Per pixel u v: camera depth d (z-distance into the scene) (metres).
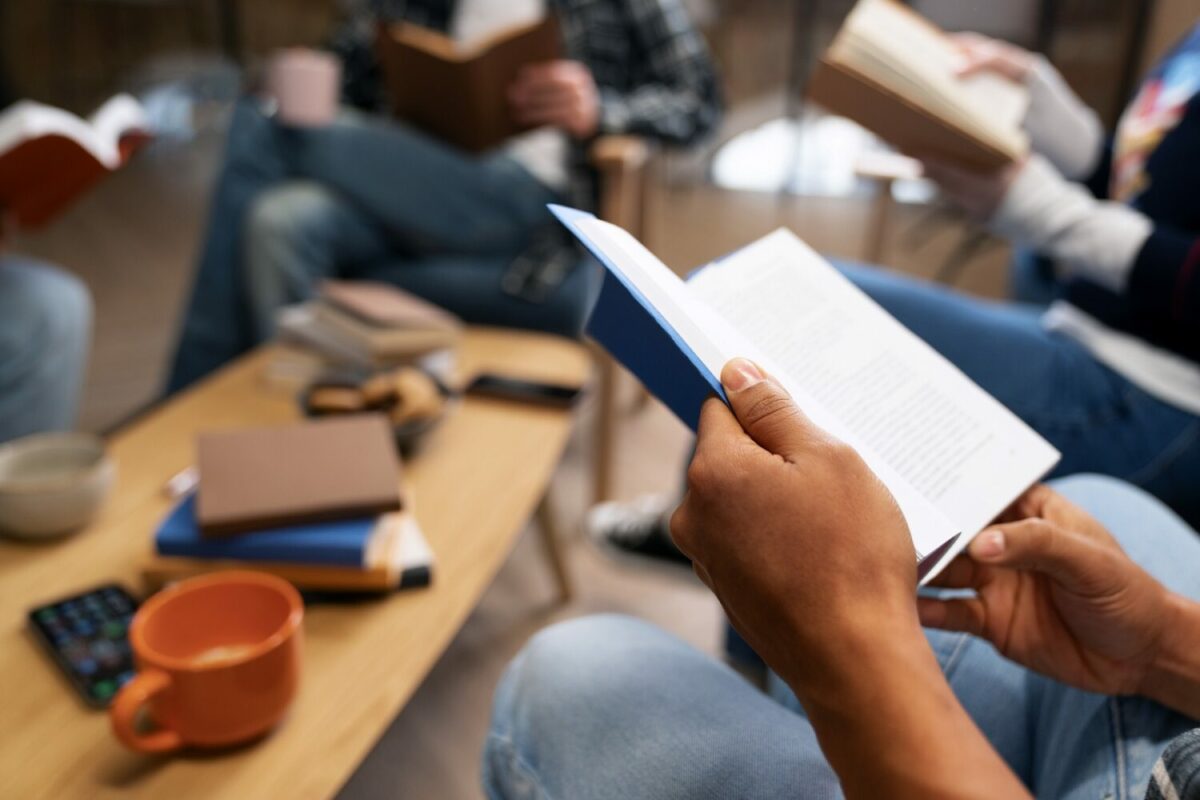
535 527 1.40
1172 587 0.61
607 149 1.71
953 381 0.59
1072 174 1.38
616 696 0.54
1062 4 2.89
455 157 1.93
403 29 1.71
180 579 0.86
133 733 0.65
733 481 0.40
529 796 0.54
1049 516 0.59
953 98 1.04
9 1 4.27
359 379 1.22
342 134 1.87
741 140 4.30
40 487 0.91
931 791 0.33
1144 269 1.02
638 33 2.03
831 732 0.37
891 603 0.37
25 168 1.20
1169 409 1.07
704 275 0.62
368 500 0.88
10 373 1.35
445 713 1.22
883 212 1.97
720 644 1.38
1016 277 1.81
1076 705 0.58
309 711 0.73
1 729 0.70
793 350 0.59
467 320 1.90
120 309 2.62
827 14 3.91
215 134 4.41
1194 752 0.37
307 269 1.77
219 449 0.93
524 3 2.01
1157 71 1.22
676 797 0.48
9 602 0.85
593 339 0.55
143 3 4.47
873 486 0.40
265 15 4.68
